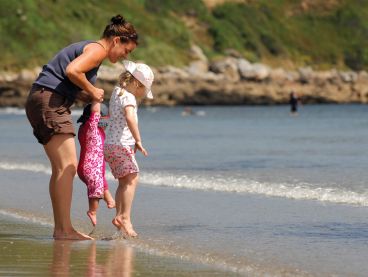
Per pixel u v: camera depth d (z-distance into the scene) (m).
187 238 22.75
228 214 27.16
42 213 27.61
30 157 52.53
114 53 23.75
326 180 37.59
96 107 23.95
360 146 64.31
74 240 22.64
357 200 30.36
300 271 18.36
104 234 23.69
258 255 20.22
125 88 23.91
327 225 24.72
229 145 67.25
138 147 23.39
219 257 19.95
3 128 106.50
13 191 33.88
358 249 20.97
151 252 20.72
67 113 23.53
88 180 23.70
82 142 23.98
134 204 29.77
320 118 155.88
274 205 29.30
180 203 29.98
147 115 172.88
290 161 49.34
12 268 18.66
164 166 45.88
